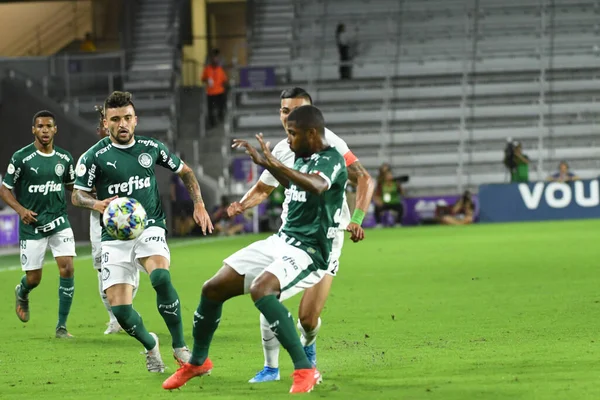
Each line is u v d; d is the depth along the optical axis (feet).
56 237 92.48
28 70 340.18
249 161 281.54
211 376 64.08
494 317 90.53
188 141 325.21
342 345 76.69
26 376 67.15
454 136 325.83
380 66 356.79
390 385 58.03
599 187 278.46
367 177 62.08
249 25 380.17
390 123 331.57
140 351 78.95
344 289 121.80
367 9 376.48
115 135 68.95
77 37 385.09
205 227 72.08
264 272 55.67
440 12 368.27
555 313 91.40
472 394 54.19
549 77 337.72
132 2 373.81
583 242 186.60
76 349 81.05
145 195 69.87
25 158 93.30
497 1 367.86
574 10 362.12
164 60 363.35
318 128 56.49
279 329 55.06
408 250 184.75
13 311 112.06
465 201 279.28
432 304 102.99
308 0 382.42
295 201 57.11
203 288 57.31
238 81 361.10
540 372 60.85
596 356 66.69
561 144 317.22
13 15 386.73
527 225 257.14
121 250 67.72
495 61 350.02
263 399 54.75
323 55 367.66
